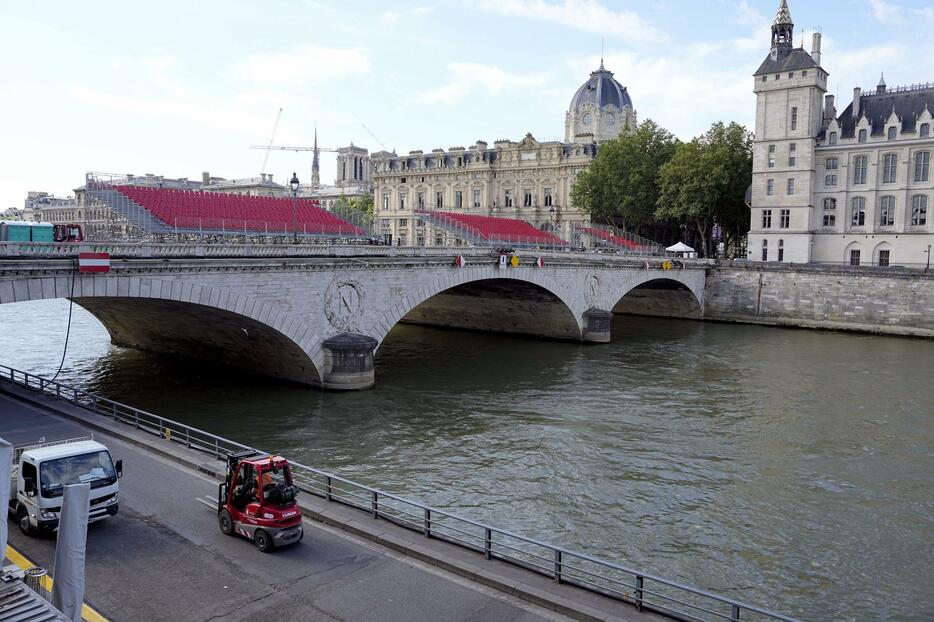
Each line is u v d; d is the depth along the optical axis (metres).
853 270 87.31
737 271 96.88
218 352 53.34
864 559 25.75
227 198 68.25
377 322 51.00
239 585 18.34
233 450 35.03
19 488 21.12
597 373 57.62
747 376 57.19
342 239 71.88
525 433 39.94
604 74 157.75
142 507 23.20
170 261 37.41
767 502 30.75
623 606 17.36
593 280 76.75
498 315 80.25
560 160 123.06
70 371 53.00
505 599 17.92
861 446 38.66
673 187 104.38
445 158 135.38
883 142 98.38
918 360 65.62
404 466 34.12
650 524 28.34
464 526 27.77
